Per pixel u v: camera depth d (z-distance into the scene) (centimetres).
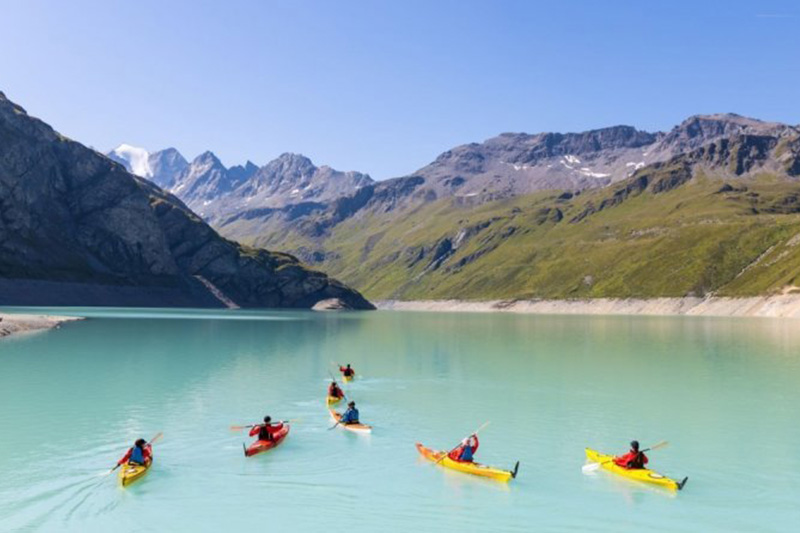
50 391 4878
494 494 2700
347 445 3453
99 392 4862
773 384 5734
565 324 17150
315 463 3106
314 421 4034
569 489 2767
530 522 2402
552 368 6800
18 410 4188
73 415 4050
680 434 3784
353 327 14600
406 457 3231
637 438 3688
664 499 2664
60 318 12550
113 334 9931
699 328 14662
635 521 2425
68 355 7081
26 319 11294
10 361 6525
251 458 3170
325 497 2641
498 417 4212
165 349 8000
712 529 2355
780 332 13038
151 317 15650
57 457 3123
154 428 3734
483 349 9062
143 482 2795
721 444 3559
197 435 3588
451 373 6331
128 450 3206
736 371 6656
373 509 2511
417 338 11175
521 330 14050
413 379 5897
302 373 6134
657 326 15712
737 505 2595
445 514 2467
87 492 2656
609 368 6844
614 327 15288
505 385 5559
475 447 3084
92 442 3400
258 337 10544
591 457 3225
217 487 2742
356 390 5244
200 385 5288
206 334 10731
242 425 3841
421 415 4269
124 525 2325
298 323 15662
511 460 3219
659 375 6297
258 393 4966
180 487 2736
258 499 2606
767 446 3516
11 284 19538
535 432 3806
